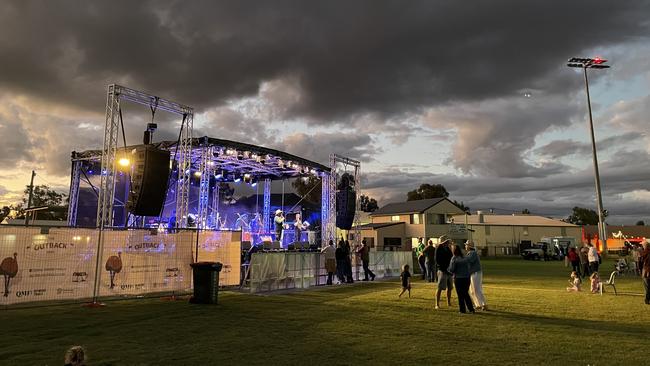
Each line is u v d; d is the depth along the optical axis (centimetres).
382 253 2216
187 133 1789
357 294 1432
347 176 2733
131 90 1540
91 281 1141
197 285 1188
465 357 642
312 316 992
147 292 1262
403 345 715
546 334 802
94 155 2384
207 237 1461
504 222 6931
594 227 9250
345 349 688
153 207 1481
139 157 1469
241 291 1504
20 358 622
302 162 2756
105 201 1427
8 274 997
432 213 5506
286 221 3566
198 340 746
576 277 1540
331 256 1800
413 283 1844
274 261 1560
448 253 1128
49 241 1070
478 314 1025
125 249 1223
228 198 3338
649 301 1202
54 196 6138
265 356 645
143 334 792
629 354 659
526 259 4781
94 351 668
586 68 4884
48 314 994
